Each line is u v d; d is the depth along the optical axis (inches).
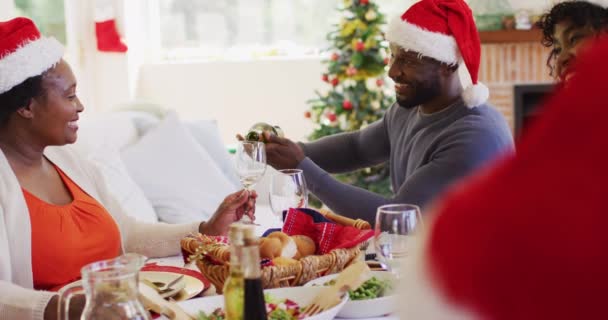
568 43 68.3
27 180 73.6
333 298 54.2
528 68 223.3
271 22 236.2
